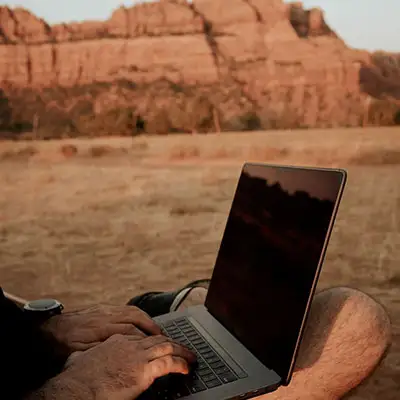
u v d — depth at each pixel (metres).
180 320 1.66
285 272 1.32
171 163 15.25
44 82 91.56
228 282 1.64
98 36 102.00
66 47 95.94
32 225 6.87
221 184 9.88
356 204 7.29
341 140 20.48
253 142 21.03
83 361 1.18
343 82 79.75
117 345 1.21
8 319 1.37
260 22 103.81
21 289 4.14
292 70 86.50
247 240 1.60
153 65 95.50
